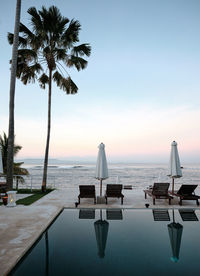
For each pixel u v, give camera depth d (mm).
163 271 2615
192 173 42406
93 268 2684
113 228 4543
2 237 3586
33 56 9414
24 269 2631
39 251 3256
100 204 6855
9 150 7746
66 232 4242
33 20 9344
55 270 2605
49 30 9781
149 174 41219
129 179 30500
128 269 2670
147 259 2988
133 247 3471
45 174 9727
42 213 5414
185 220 5211
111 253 3203
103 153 7609
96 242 3680
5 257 2766
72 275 2486
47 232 4230
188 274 2539
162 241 3752
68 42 10195
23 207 6180
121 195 7004
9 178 7648
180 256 3107
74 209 6367
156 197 6867
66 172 45969
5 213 5398
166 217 5480
